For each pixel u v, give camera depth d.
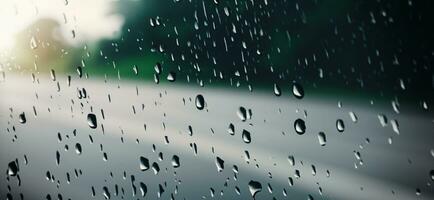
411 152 0.26
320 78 0.32
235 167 0.26
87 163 0.27
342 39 0.32
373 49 0.30
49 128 0.31
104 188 0.24
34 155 0.28
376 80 0.30
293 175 0.25
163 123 0.31
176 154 0.28
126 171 0.26
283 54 0.33
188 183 0.25
